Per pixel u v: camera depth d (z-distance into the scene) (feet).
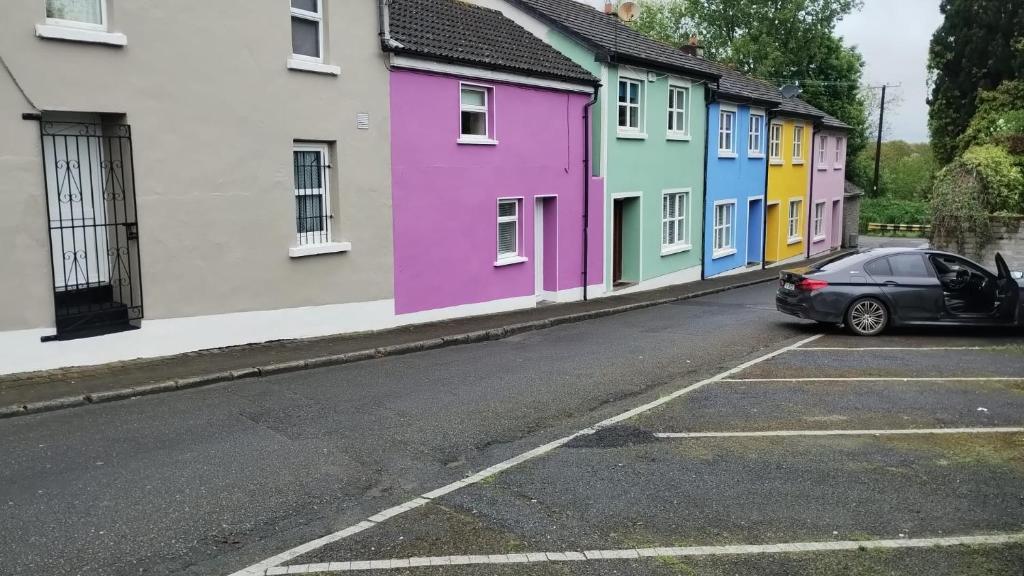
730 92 80.64
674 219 74.49
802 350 40.29
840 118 148.05
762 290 73.87
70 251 31.14
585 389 30.94
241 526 17.22
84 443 22.44
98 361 31.19
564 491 19.81
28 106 28.43
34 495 18.49
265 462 21.31
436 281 46.57
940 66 123.34
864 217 169.48
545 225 57.06
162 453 21.75
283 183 37.35
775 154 98.12
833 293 44.78
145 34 31.55
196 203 33.96
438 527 17.47
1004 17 114.42
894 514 18.67
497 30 56.34
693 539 17.11
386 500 19.01
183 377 29.73
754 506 19.02
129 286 32.60
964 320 44.06
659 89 68.44
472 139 48.01
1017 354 39.27
